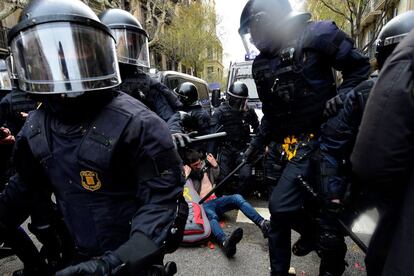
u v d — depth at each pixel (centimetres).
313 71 169
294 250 215
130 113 96
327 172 168
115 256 86
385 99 87
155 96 228
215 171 339
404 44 88
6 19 1008
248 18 178
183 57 2178
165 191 99
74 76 92
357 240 149
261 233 287
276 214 182
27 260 172
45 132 101
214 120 373
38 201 129
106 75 97
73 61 92
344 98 163
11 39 95
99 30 97
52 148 100
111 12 199
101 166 93
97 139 93
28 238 175
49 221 140
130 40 199
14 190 119
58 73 91
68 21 91
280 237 188
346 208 160
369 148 93
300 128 181
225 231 291
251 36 187
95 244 105
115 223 103
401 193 92
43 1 93
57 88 90
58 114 98
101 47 97
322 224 179
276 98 185
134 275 87
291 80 174
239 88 371
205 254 250
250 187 377
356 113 156
